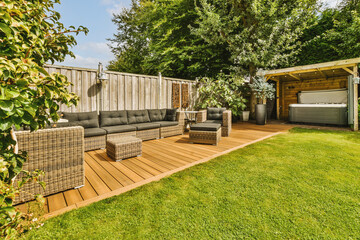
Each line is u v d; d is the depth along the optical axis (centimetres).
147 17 1093
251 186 205
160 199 181
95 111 435
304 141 424
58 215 157
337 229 137
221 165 273
